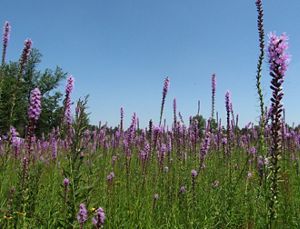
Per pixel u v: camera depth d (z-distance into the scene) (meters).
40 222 0.70
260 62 0.72
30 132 0.76
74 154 0.62
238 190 0.99
